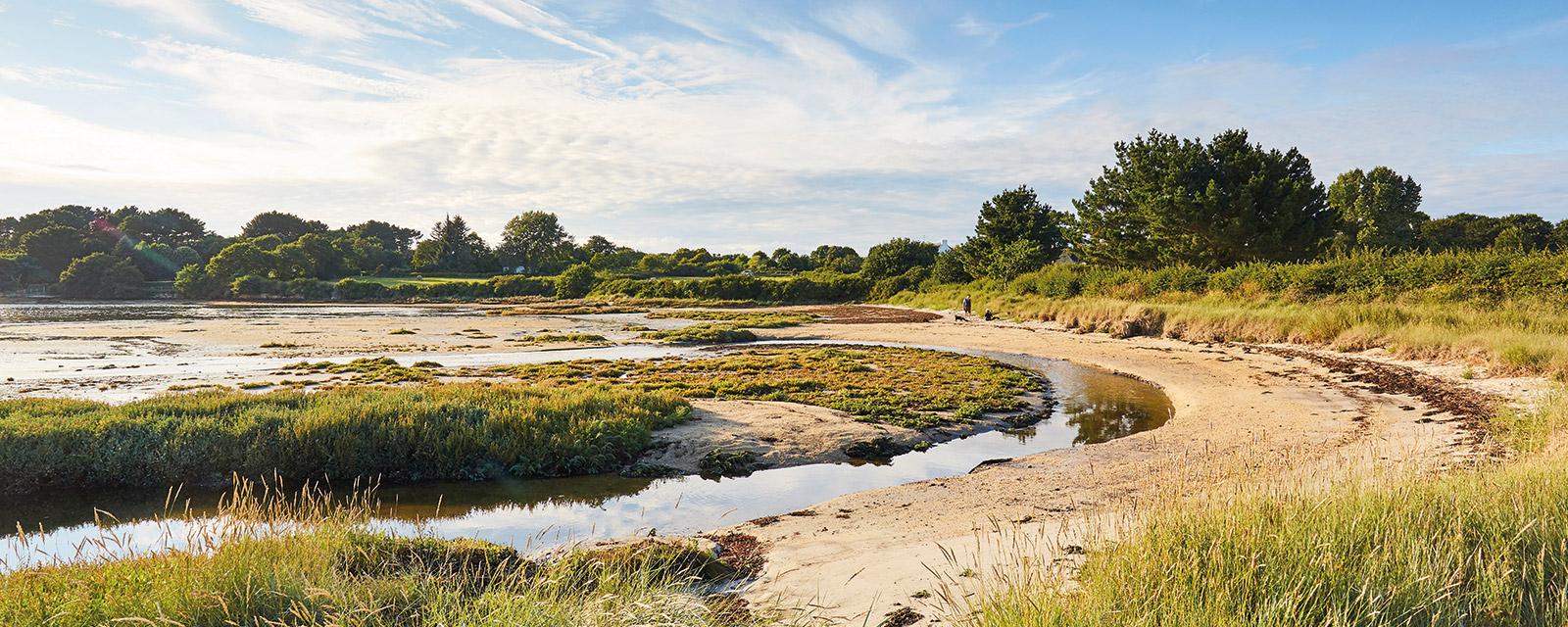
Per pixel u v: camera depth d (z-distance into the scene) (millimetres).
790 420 13797
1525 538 4500
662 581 5414
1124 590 4055
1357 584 3871
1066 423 14508
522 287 94000
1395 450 10039
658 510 9281
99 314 55250
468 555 6129
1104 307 33344
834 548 7094
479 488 10453
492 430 11789
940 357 25359
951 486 9742
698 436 12625
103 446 10523
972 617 4262
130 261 97312
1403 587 3807
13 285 92812
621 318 53312
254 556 4801
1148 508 5285
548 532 8414
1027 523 7539
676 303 73812
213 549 4934
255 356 27406
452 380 20781
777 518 8500
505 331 40281
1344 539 4496
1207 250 40438
